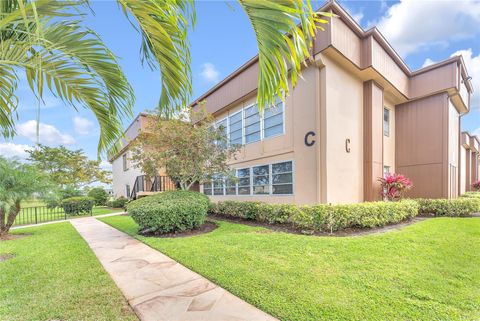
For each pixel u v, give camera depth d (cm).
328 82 722
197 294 287
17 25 171
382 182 853
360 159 845
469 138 1770
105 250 498
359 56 782
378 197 862
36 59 208
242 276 327
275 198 869
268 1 148
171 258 428
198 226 702
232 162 1080
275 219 693
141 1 179
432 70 967
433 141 980
